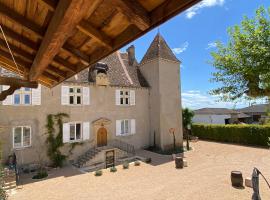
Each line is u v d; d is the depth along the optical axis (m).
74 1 1.80
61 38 2.60
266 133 25.58
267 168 16.38
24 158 16.73
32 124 17.34
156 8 2.12
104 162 19.59
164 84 25.08
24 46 4.12
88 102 20.62
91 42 3.36
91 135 20.58
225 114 43.22
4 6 2.85
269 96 6.13
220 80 7.04
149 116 25.69
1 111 15.98
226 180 13.89
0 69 16.36
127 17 2.25
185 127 31.17
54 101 18.59
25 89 17.25
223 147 25.86
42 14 2.74
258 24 6.12
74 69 4.70
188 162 18.91
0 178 9.86
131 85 24.11
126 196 11.63
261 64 5.97
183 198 11.22
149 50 27.03
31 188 13.06
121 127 23.27
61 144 18.59
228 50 6.90
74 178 15.00
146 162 19.02
